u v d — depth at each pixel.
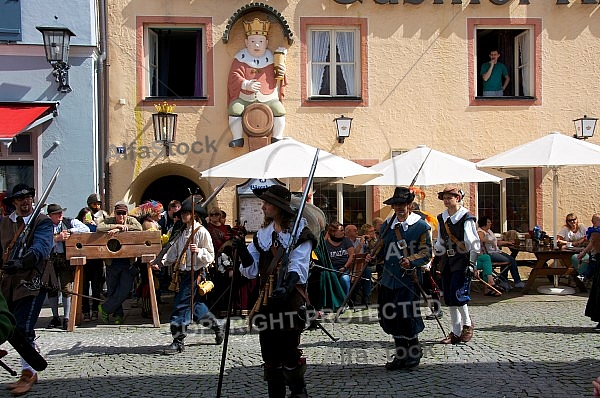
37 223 6.13
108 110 13.12
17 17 12.52
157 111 12.95
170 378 6.44
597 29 14.01
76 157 12.63
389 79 13.72
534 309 9.98
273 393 5.04
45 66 12.57
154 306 9.12
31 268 6.07
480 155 13.86
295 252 4.98
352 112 13.63
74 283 8.97
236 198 13.30
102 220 9.99
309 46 13.68
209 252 7.68
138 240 9.01
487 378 6.18
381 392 5.82
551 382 6.03
